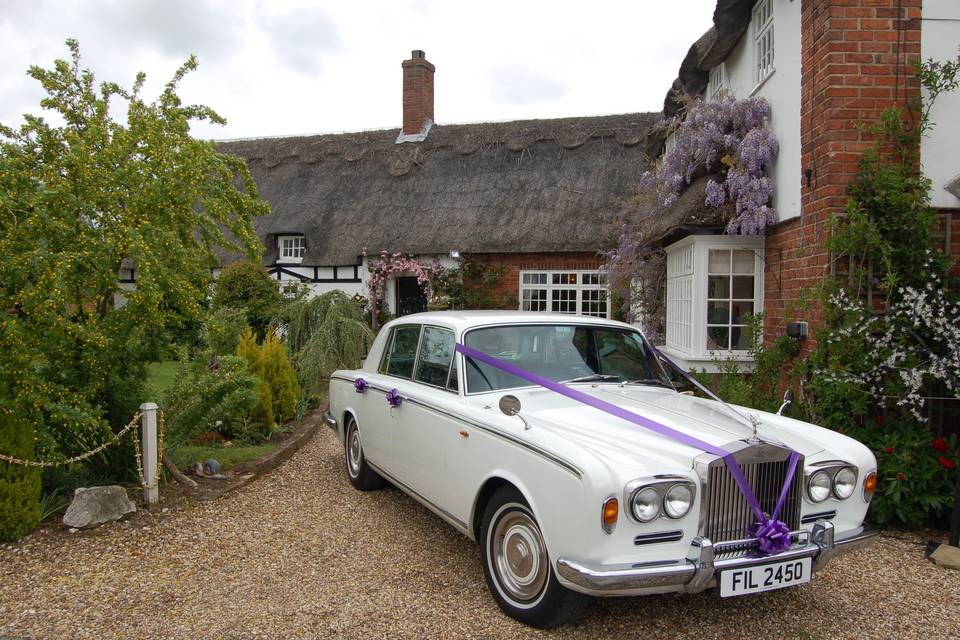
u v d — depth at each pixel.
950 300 5.20
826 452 3.61
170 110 5.35
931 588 3.95
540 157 17.97
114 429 5.31
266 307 13.59
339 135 21.30
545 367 4.43
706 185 7.49
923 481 4.73
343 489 5.81
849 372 5.27
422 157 19.02
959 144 5.58
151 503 5.07
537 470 3.27
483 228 16.55
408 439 4.65
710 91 9.84
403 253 16.67
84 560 4.15
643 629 3.41
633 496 2.95
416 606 3.61
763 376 6.63
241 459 6.43
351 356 10.63
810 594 3.85
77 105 5.05
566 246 15.56
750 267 7.42
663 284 10.27
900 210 5.34
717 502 3.15
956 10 5.59
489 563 3.63
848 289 5.48
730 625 3.47
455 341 4.39
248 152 21.27
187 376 5.79
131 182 4.84
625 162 17.19
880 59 5.59
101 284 4.84
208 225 5.50
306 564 4.16
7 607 3.54
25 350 4.50
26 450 4.51
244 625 3.38
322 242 17.67
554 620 3.30
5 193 4.54
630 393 4.24
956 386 4.87
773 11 7.00
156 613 3.50
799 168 6.29
